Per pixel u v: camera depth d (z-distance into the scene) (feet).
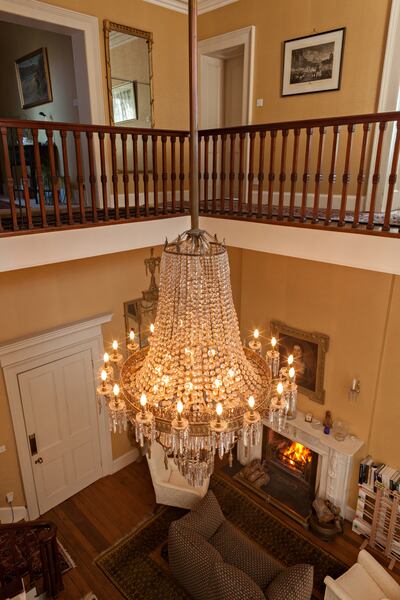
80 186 11.64
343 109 15.58
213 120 21.12
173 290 7.01
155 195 13.50
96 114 16.43
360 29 14.53
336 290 15.56
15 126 10.01
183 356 7.02
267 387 7.70
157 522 16.25
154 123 18.61
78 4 14.98
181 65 19.19
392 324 14.26
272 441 18.93
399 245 10.22
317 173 11.45
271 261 17.54
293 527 16.29
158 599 13.41
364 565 13.42
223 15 18.38
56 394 16.03
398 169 15.49
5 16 13.75
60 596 13.43
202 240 6.88
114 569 14.37
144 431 6.82
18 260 10.75
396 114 9.66
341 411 16.35
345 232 11.08
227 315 7.20
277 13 16.60
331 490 16.46
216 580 11.92
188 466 7.78
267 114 17.94
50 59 18.58
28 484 15.81
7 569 13.84
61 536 15.60
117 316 17.22
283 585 11.81
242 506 17.30
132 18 16.76
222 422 6.52
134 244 13.24
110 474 18.69
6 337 14.07
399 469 15.08
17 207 17.51
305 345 16.98
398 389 14.52
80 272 15.61
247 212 13.64
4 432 14.88
